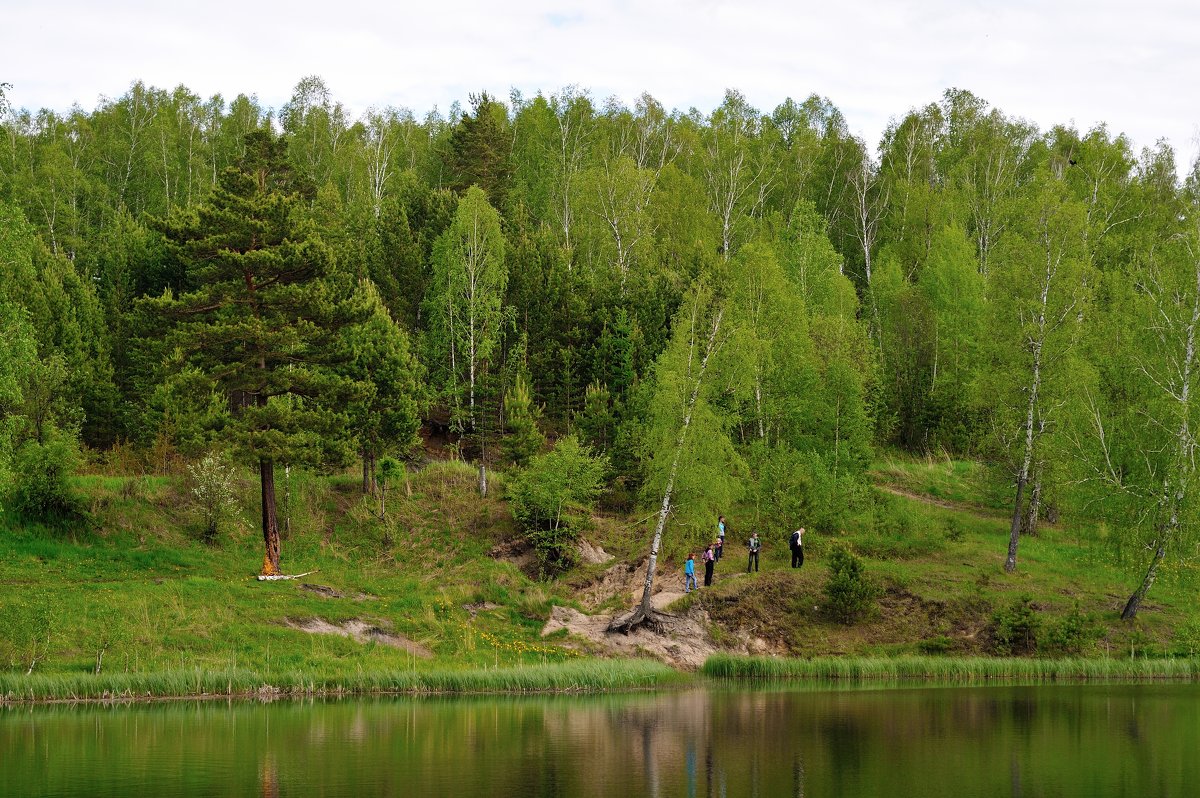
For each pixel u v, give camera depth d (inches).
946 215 3676.2
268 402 1846.7
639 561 2075.5
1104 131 3823.8
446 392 2444.6
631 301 2797.7
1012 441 2098.9
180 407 2246.6
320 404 1925.4
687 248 3501.5
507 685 1557.6
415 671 1545.3
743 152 3949.3
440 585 1903.3
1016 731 1202.6
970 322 2918.3
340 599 1782.7
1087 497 1891.0
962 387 2815.0
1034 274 2116.1
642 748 1098.7
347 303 1920.5
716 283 2581.2
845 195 4242.1
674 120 4653.1
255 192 1910.7
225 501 1991.9
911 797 892.0
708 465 1868.8
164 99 4431.6
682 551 1991.9
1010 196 3779.5
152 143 4060.0
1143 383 1930.4
